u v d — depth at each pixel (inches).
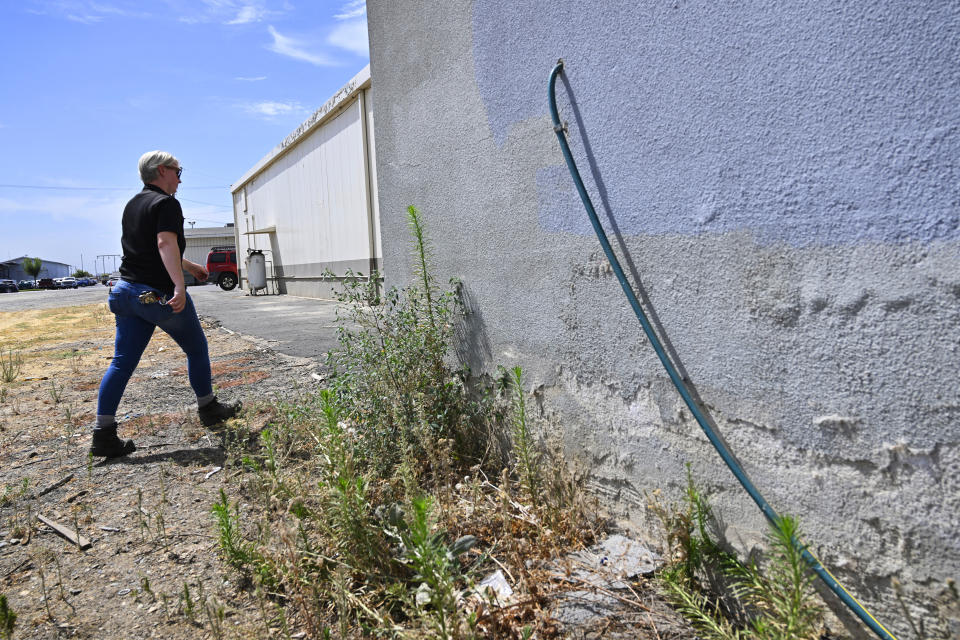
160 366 288.4
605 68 93.4
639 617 80.4
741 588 80.1
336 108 606.5
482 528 105.7
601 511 105.0
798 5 67.4
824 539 70.7
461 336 138.5
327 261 692.7
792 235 70.5
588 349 104.1
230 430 172.6
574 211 103.4
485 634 78.1
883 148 61.6
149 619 88.7
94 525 118.3
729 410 80.0
